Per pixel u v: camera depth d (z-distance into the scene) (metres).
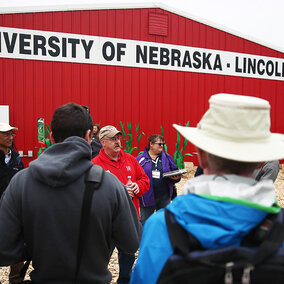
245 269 0.82
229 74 11.53
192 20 10.84
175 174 3.80
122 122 10.07
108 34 9.75
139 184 3.37
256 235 0.88
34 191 1.39
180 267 0.85
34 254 1.41
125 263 2.77
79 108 1.61
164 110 10.61
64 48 9.29
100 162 3.24
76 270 1.39
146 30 10.23
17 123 8.93
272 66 12.23
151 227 1.03
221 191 0.93
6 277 3.31
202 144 1.00
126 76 10.06
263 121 1.00
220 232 0.86
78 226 1.39
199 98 11.09
